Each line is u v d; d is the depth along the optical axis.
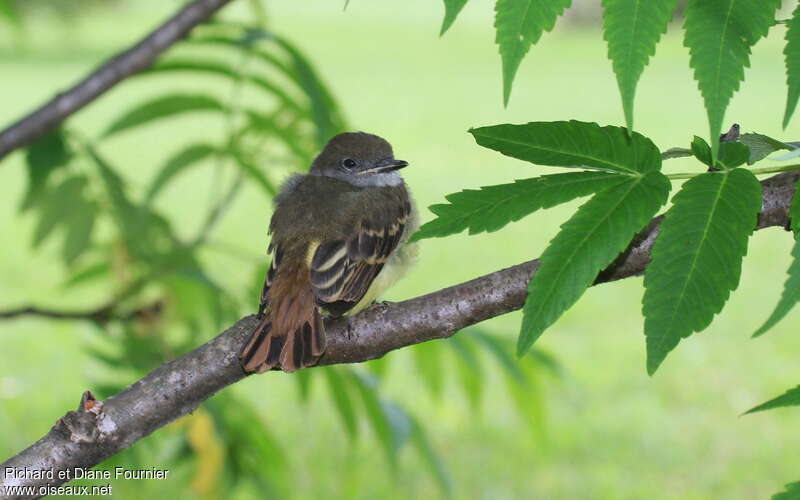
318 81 9.02
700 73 3.71
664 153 4.35
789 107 3.67
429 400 24.05
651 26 3.65
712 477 20.97
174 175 9.99
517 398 9.76
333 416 23.30
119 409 5.63
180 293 9.84
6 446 21.39
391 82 73.88
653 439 22.52
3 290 29.55
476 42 96.25
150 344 9.67
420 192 43.31
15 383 24.11
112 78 9.28
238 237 35.97
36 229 10.04
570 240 3.97
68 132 9.73
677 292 3.84
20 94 66.81
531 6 3.60
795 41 3.71
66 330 27.00
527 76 76.06
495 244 36.41
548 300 3.90
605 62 82.38
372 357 6.23
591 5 98.12
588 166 4.21
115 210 9.98
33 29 89.31
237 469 10.12
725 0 3.73
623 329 28.84
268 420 23.00
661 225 3.94
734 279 3.83
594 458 21.70
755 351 27.30
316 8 117.38
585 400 24.33
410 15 114.12
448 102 65.19
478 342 9.16
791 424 23.27
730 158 4.25
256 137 9.91
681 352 27.31
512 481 20.88
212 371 5.90
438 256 35.12
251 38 9.10
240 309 9.67
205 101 9.67
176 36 9.22
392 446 8.78
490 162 49.19
